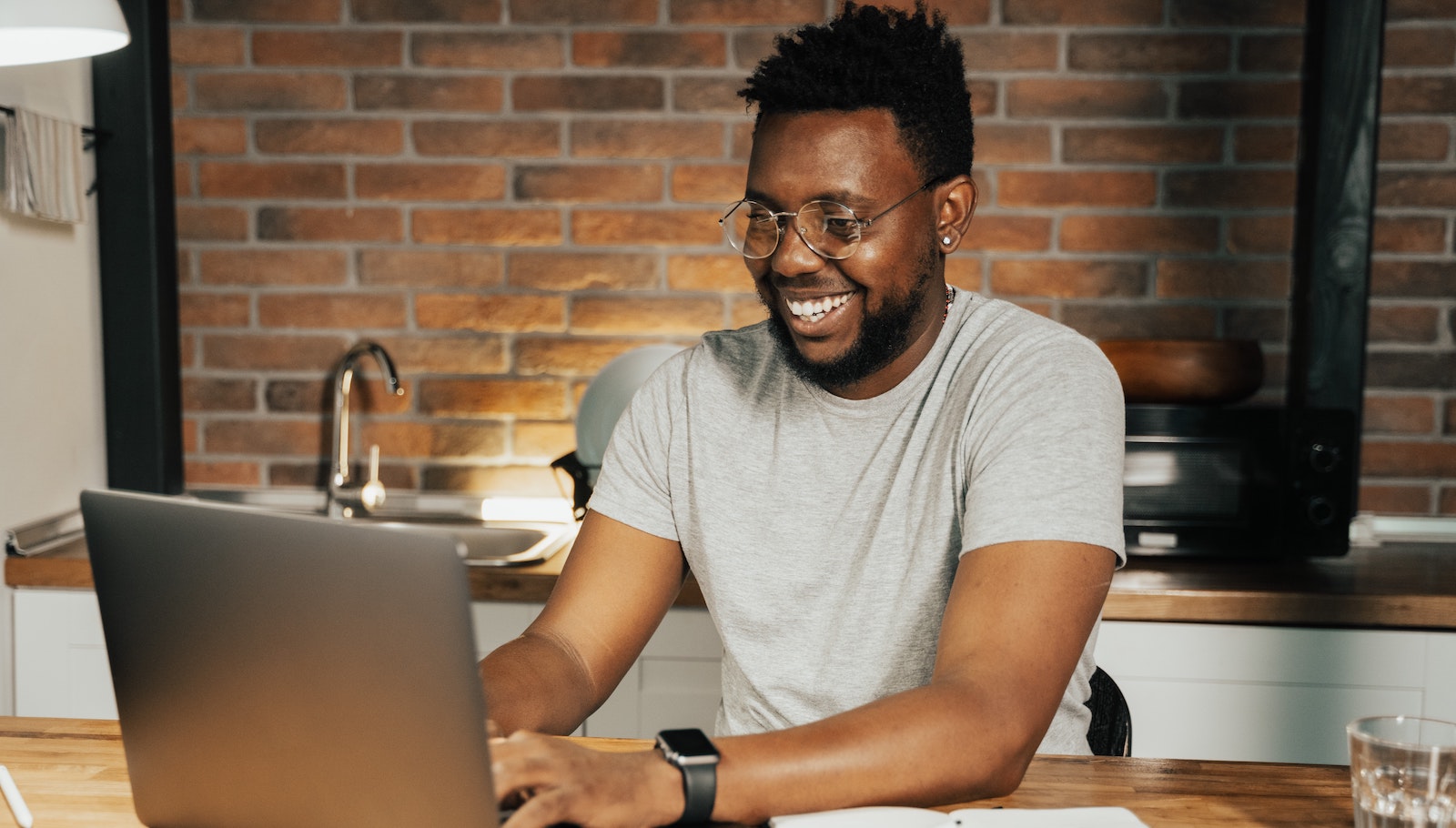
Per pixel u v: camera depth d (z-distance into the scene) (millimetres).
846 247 1146
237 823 838
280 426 2604
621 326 2545
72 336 2291
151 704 851
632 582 1348
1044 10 2406
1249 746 1966
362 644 729
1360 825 861
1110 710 1372
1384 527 2410
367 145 2523
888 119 1145
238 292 2572
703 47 2467
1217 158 2408
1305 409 2119
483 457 2588
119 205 2373
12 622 2107
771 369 1366
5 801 974
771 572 1280
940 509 1197
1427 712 1930
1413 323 2404
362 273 2561
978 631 1019
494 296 2555
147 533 812
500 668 1160
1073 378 1146
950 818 889
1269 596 1923
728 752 896
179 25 2500
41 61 1714
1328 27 2068
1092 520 1057
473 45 2492
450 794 729
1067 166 2438
